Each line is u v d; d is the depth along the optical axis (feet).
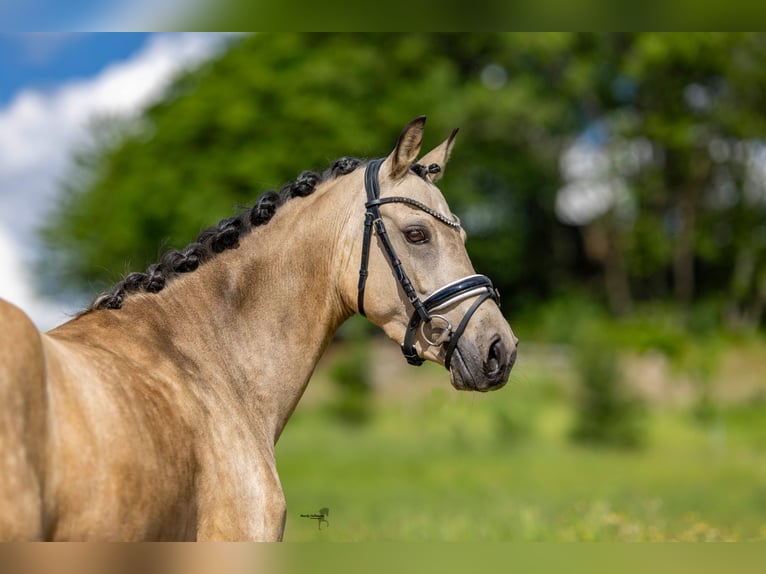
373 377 78.54
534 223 118.42
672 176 112.37
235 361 13.29
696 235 111.86
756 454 57.47
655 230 111.04
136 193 92.58
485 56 101.86
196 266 13.43
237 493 12.18
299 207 14.15
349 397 74.43
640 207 112.68
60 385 9.91
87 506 9.83
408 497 40.81
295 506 37.17
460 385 13.19
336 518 30.89
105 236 96.99
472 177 103.24
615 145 109.19
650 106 107.86
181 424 11.61
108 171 107.24
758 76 102.17
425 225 13.52
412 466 54.19
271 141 89.97
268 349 13.64
